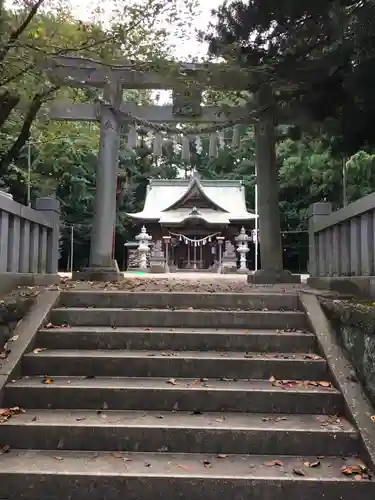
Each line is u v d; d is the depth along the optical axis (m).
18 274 5.38
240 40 6.00
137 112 8.51
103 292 5.06
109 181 8.23
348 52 5.32
